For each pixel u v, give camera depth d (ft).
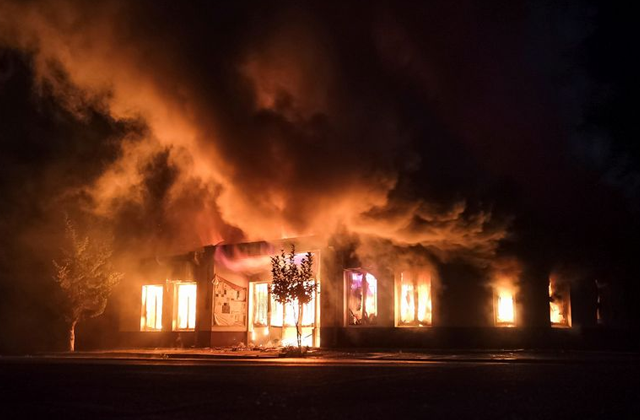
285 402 34.83
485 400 34.71
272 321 108.37
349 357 78.43
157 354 93.30
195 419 29.89
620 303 89.25
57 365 69.21
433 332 90.99
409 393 38.17
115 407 34.12
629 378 47.09
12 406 34.99
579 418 28.84
